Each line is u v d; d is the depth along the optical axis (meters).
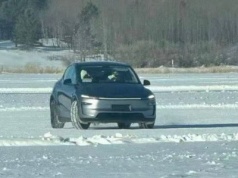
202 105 68.25
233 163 31.27
